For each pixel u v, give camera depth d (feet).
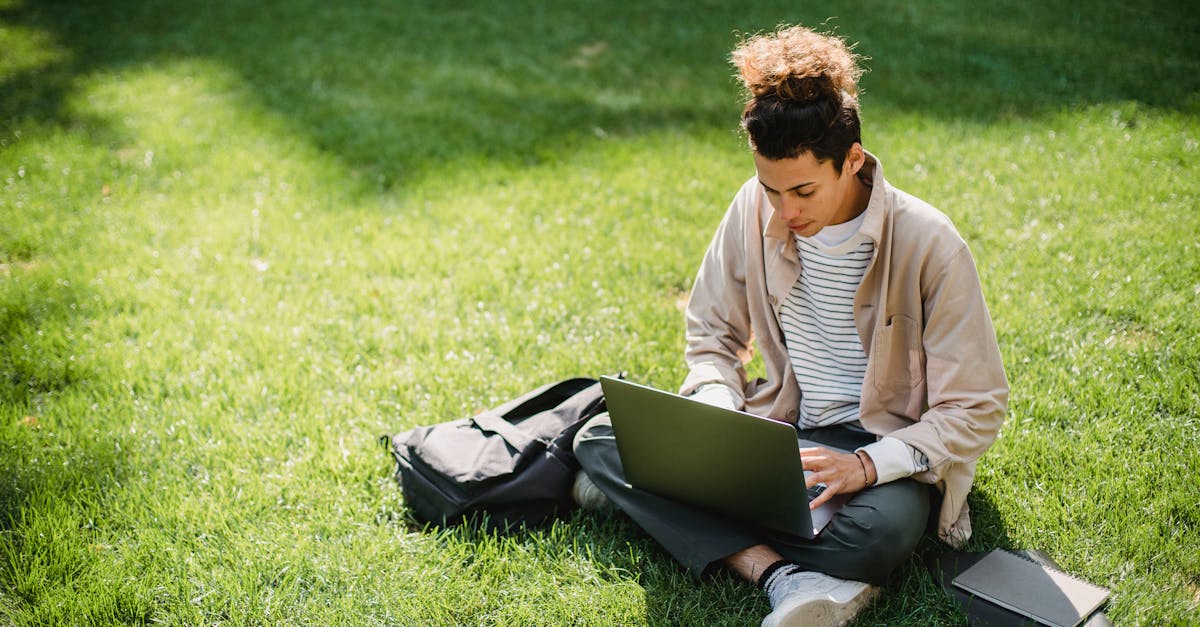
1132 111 20.02
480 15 31.37
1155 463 9.69
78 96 24.25
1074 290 13.34
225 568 9.02
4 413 11.61
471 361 12.59
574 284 14.73
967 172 17.80
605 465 9.07
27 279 15.07
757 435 7.50
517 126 21.98
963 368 8.00
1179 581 8.28
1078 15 27.76
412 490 9.78
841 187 7.86
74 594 8.63
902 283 8.21
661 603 8.36
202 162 20.13
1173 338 11.98
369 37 29.19
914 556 8.54
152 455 10.82
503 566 8.92
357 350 13.09
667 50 27.27
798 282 8.79
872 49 25.91
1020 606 7.85
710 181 18.61
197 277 15.31
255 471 10.52
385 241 16.51
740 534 8.41
